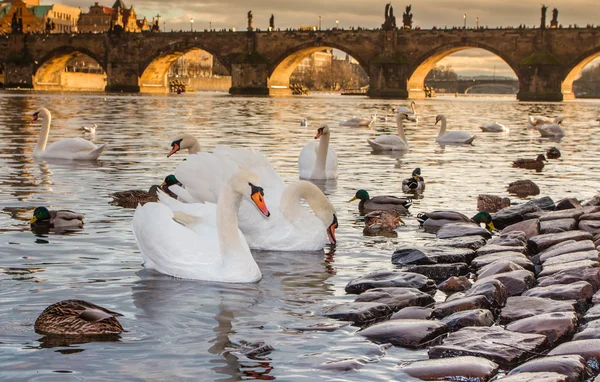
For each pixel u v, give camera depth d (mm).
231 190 10523
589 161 28469
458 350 7840
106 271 10867
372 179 21906
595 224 14031
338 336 8430
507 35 156625
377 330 8461
